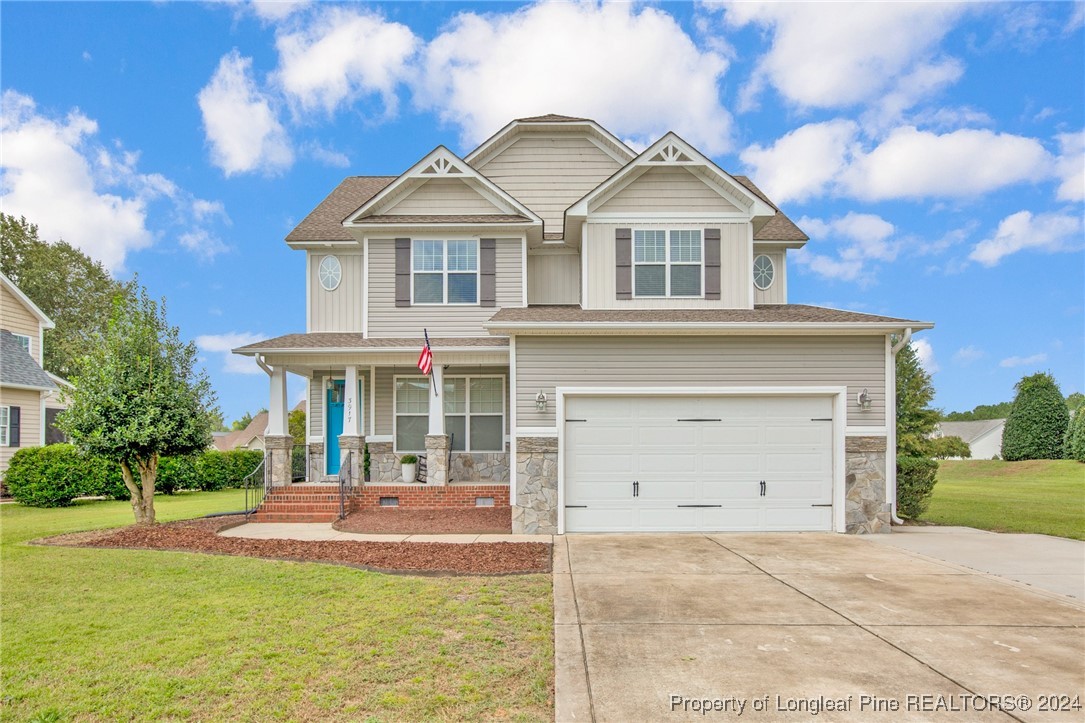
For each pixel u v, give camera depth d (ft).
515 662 17.12
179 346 42.06
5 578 26.03
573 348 38.27
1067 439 113.91
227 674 16.28
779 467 38.24
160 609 21.75
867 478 37.81
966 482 98.48
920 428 92.38
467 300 49.90
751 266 45.55
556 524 37.37
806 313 41.45
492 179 56.75
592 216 45.65
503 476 52.49
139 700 14.85
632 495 37.96
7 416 71.15
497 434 53.11
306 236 54.29
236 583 25.12
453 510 44.80
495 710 14.42
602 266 45.39
